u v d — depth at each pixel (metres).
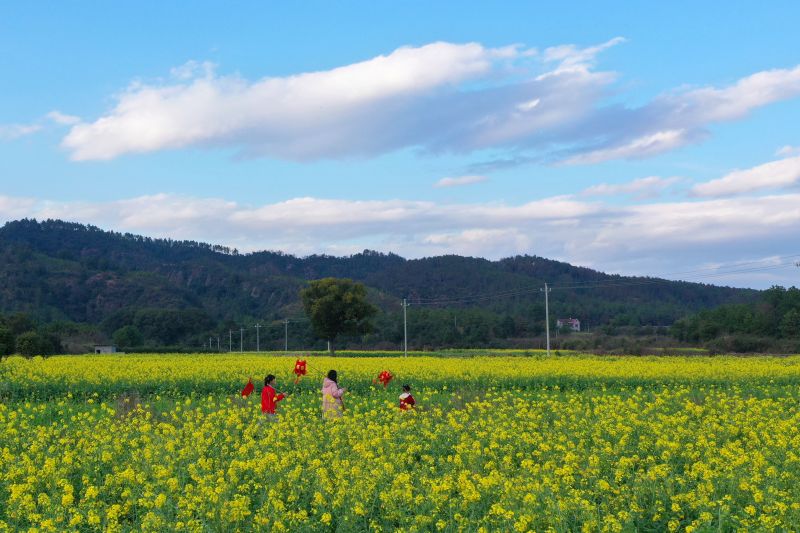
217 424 18.53
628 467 13.58
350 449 15.11
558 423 18.25
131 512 11.24
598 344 88.06
